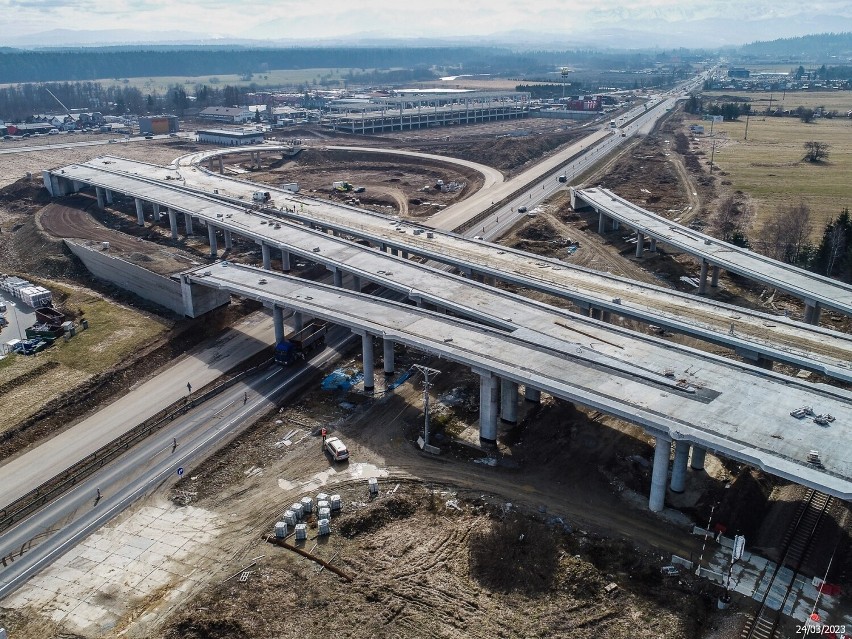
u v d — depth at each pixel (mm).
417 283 103125
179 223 168000
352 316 90688
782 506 69250
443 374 96188
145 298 120125
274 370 97438
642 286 104625
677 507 68688
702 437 61219
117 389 92750
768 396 69875
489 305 94875
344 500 69688
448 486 72312
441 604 57031
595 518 67125
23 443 80375
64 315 113688
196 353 103312
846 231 129000
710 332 86875
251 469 75500
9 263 145125
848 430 63219
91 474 74562
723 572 60281
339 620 55406
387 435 81562
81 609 56938
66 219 167625
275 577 59844
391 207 183875
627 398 69312
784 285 103312
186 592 58344
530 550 62844
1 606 57500
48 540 65062
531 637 54031
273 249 147875
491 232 159375
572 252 146500
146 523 67250
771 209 174250
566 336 84500
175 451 78500
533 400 88000
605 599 57688
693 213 173750
